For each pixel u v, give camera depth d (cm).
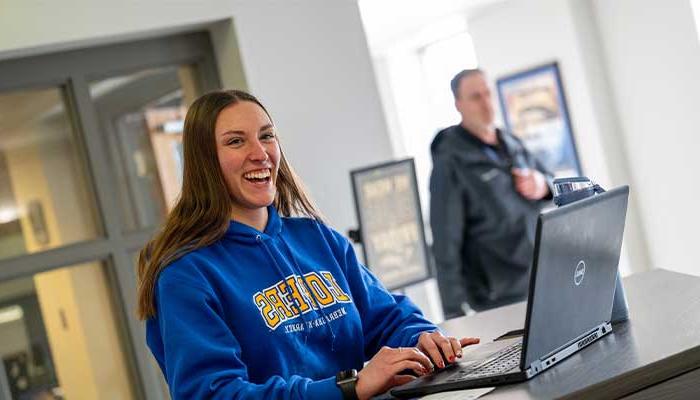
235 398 193
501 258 450
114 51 426
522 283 449
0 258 400
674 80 673
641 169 728
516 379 182
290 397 193
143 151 432
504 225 448
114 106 425
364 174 423
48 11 399
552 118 789
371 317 237
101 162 419
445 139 456
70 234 414
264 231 225
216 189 216
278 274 218
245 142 216
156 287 211
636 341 195
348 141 461
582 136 765
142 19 418
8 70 404
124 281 419
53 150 414
